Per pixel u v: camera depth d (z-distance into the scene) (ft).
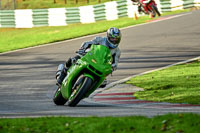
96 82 98.68
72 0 472.85
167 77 158.10
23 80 164.66
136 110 94.32
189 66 180.34
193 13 324.80
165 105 108.68
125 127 63.46
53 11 384.06
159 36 256.52
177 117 68.80
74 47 247.91
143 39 252.21
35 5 461.37
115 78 164.96
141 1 330.13
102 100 123.24
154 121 67.21
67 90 101.35
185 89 133.80
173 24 289.33
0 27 408.26
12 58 227.40
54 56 224.12
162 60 198.80
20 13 397.39
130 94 132.98
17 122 72.33
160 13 355.77
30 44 274.98
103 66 95.35
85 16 373.61
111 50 98.17
